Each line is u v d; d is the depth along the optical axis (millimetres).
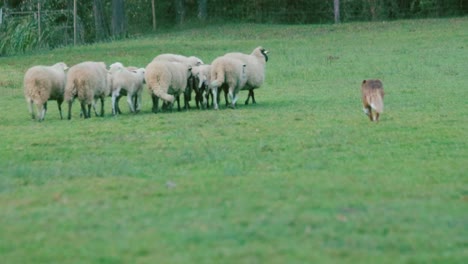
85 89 22250
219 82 23531
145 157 15938
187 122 21078
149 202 11742
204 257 9016
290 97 27578
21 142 18359
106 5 68625
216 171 14180
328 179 13188
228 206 11344
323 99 26578
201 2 67125
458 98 25391
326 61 38406
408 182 13000
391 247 9430
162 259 8969
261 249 9273
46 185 13297
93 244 9602
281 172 13977
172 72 22984
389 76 32719
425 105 23844
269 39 50719
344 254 9125
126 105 26672
